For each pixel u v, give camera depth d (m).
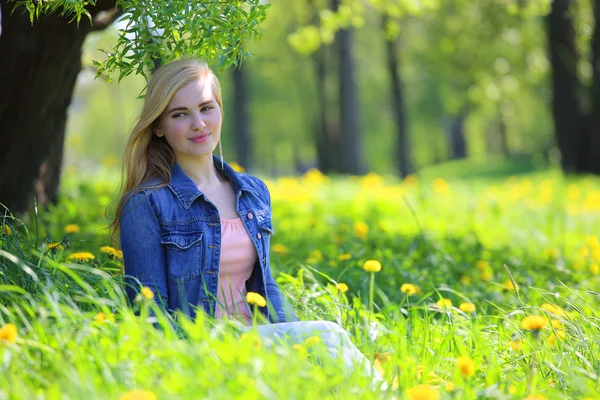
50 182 7.65
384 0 12.55
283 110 43.31
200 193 3.91
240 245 3.97
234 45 4.16
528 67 29.42
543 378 3.68
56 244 4.20
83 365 2.87
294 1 28.91
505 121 48.12
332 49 32.62
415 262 7.25
